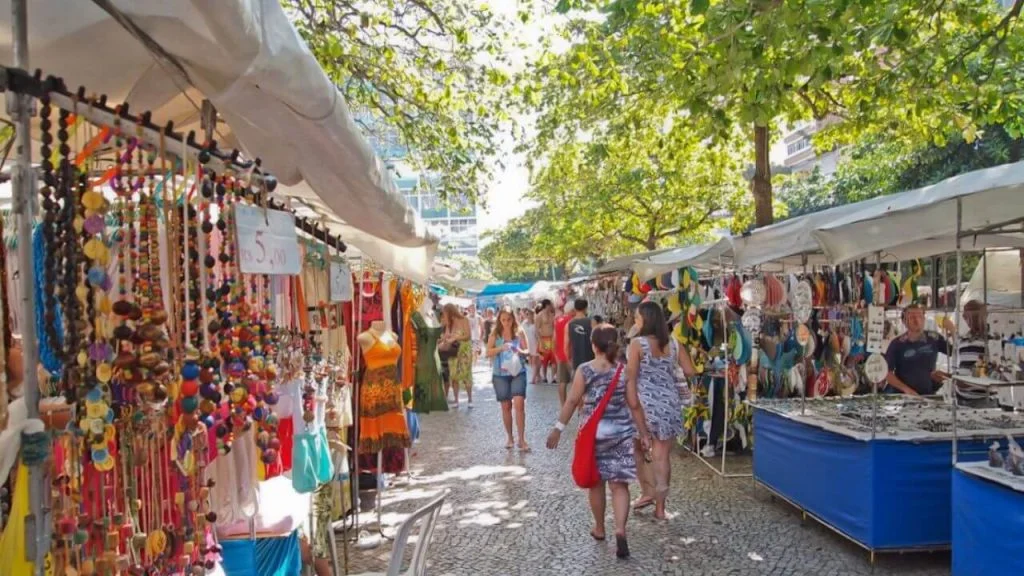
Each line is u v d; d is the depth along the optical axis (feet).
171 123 7.50
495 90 30.91
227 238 8.75
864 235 17.92
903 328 28.40
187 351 7.74
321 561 15.74
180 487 8.08
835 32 19.51
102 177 7.92
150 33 6.09
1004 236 23.72
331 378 16.88
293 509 12.05
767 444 22.80
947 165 50.42
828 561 17.72
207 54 6.22
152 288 7.47
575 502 23.41
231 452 10.61
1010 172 14.11
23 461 5.97
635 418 18.61
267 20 5.97
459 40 27.30
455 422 40.68
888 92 25.84
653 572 17.30
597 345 18.52
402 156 35.14
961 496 15.06
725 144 34.45
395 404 20.98
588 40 27.43
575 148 39.73
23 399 6.14
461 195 33.68
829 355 27.99
